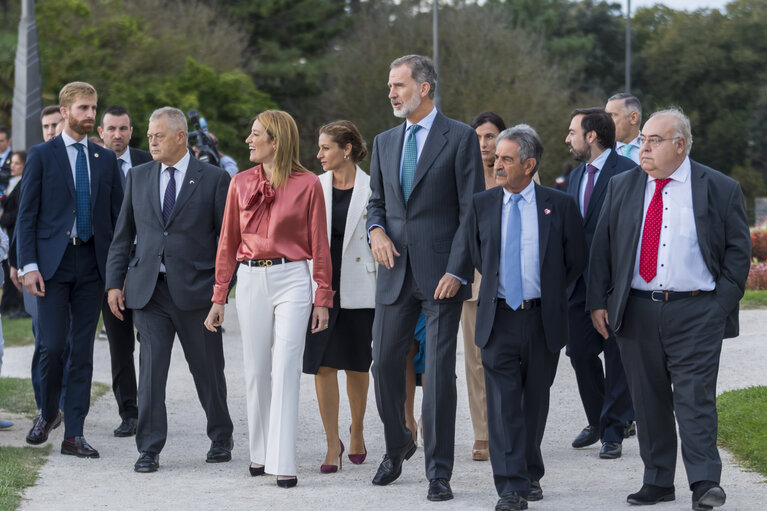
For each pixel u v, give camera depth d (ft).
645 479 26.27
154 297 31.71
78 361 32.91
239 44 194.29
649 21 313.94
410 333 28.32
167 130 31.86
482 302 26.48
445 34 188.44
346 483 29.12
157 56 163.43
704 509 24.56
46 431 33.58
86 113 33.32
